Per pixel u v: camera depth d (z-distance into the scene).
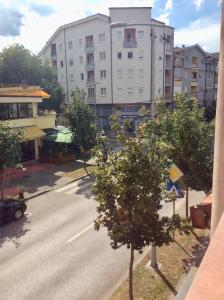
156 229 9.85
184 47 68.06
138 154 9.55
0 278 12.61
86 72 64.75
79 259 13.92
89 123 30.33
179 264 12.80
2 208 17.86
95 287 11.84
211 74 76.56
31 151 34.34
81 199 22.52
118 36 59.53
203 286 1.82
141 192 9.42
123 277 12.32
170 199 10.24
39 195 23.75
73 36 65.12
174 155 16.06
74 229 17.19
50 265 13.49
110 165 9.91
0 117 30.81
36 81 57.56
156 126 15.63
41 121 35.00
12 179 27.98
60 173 30.02
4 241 15.95
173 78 62.16
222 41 4.44
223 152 4.33
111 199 9.71
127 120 10.77
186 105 16.73
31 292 11.67
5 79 55.56
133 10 58.88
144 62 59.78
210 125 16.59
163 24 61.28
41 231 17.06
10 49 55.09
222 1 4.43
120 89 61.41
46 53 71.12
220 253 2.11
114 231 9.78
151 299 10.61
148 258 13.50
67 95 68.75
